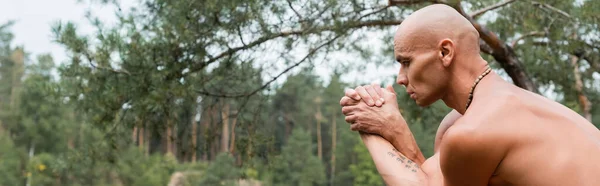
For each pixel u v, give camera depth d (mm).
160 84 4688
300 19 4570
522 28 5625
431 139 11250
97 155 5570
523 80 5066
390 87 1938
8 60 26672
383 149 1824
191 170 18172
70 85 5008
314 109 25812
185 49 4762
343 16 4555
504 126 1521
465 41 1669
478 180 1563
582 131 1544
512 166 1515
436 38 1664
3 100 25922
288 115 26531
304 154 21219
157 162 16250
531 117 1546
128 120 5234
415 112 6117
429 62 1673
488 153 1512
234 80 5172
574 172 1479
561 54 5148
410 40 1694
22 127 21484
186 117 5434
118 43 4777
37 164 16297
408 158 1818
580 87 6051
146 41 4898
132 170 14383
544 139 1513
